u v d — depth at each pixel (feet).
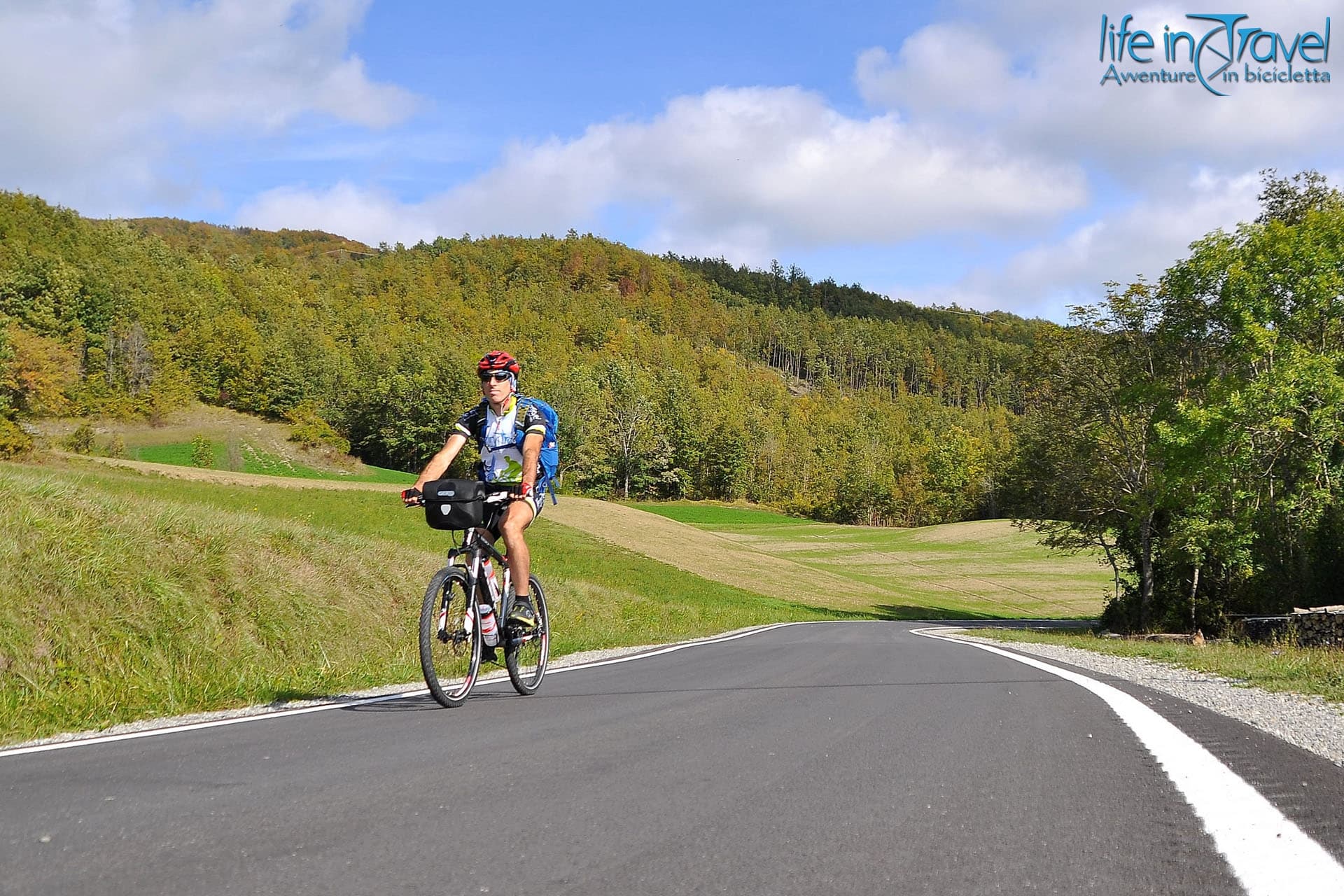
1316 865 6.87
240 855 6.90
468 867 6.62
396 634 42.11
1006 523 316.81
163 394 373.81
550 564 144.77
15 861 6.72
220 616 33.68
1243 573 81.97
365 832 7.63
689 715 15.61
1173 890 6.26
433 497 17.12
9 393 264.52
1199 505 78.59
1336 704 21.72
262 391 404.36
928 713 16.19
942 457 425.69
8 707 19.01
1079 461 104.63
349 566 45.29
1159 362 100.22
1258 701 21.36
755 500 462.60
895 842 7.49
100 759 11.38
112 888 6.12
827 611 147.43
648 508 366.63
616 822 8.05
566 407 381.19
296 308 586.45
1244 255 79.36
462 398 387.14
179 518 37.78
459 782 9.72
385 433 380.99
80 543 30.78
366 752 11.65
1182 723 15.23
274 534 43.83
